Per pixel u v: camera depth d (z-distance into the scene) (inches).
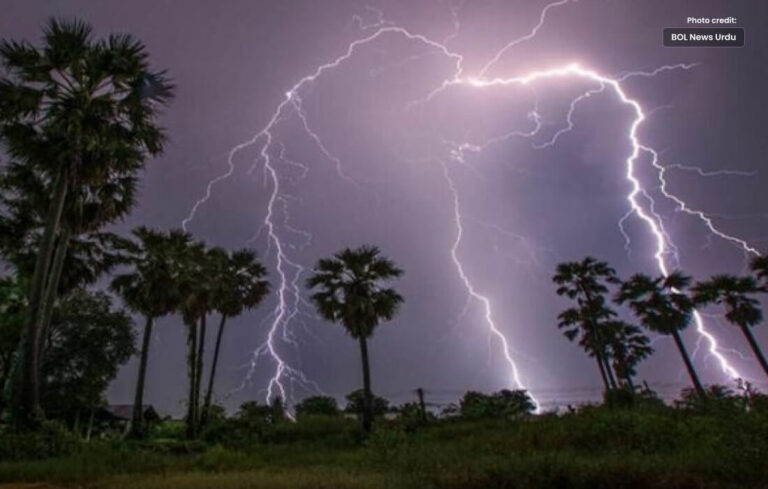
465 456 373.7
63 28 542.0
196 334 951.6
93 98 558.3
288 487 262.7
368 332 936.3
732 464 247.0
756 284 1119.0
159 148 593.0
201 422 936.9
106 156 556.7
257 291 1128.8
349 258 956.0
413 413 909.8
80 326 1009.5
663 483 234.8
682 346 1171.9
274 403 1037.8
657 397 738.2
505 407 927.7
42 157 531.5
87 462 403.5
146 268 900.6
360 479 280.8
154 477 342.0
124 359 1053.2
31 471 364.2
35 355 498.0
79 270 724.7
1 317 839.1
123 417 1245.1
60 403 978.1
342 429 804.6
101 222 626.8
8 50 526.3
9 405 481.7
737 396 317.4
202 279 975.0
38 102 530.3
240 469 412.8
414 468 315.9
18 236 709.3
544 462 267.9
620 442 386.9
